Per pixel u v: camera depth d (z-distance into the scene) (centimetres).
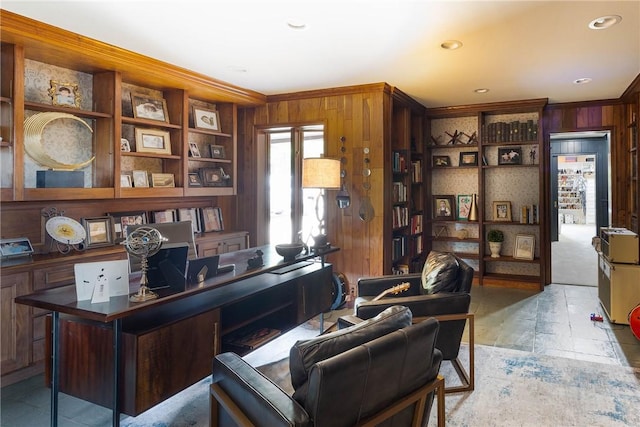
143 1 258
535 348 345
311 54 358
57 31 298
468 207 608
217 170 499
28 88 332
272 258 324
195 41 327
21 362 289
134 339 201
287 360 216
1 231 316
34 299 205
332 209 490
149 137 418
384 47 338
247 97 489
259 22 289
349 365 138
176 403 258
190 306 250
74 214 366
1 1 256
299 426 132
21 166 299
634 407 249
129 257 277
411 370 165
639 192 420
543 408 249
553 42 326
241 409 160
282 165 546
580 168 1270
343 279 461
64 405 258
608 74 415
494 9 269
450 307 269
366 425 149
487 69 400
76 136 367
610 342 357
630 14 275
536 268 580
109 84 366
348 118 476
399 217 521
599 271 470
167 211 452
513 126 559
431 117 611
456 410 247
